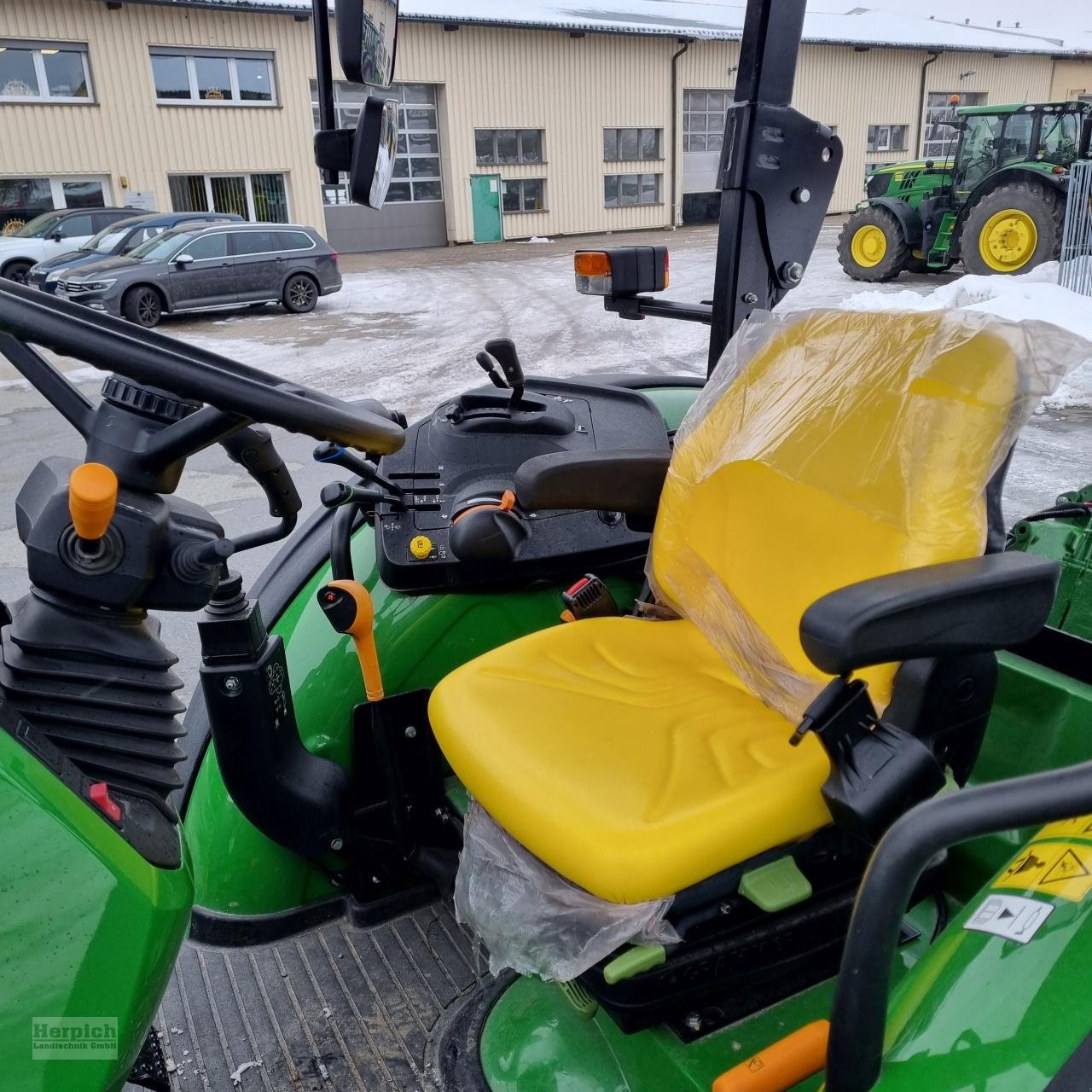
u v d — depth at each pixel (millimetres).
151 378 933
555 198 19062
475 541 1587
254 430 1105
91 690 964
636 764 1255
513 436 1793
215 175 16406
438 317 10273
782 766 1221
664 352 7637
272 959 1573
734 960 1182
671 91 19281
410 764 1697
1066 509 1686
